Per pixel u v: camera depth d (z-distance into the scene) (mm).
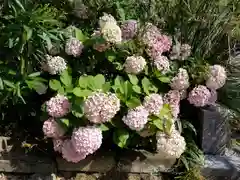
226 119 1864
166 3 1904
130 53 1760
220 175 1812
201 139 1871
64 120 1652
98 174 1798
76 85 1707
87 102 1594
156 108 1687
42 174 1770
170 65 1834
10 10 1668
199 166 1798
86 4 1883
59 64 1723
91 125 1659
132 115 1644
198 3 1871
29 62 1732
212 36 1889
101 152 1806
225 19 1872
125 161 1790
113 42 1706
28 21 1635
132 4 1909
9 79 1724
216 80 1788
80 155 1649
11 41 1628
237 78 1921
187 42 1890
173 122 1729
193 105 1913
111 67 1805
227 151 1943
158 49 1757
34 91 1822
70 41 1746
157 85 1806
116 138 1713
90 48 1771
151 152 1812
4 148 1803
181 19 1877
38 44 1702
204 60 1873
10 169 1764
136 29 1789
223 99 1946
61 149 1687
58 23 1773
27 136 1862
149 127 1703
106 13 1864
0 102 1753
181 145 1697
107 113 1609
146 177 1805
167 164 1812
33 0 1777
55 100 1659
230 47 1949
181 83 1771
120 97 1702
